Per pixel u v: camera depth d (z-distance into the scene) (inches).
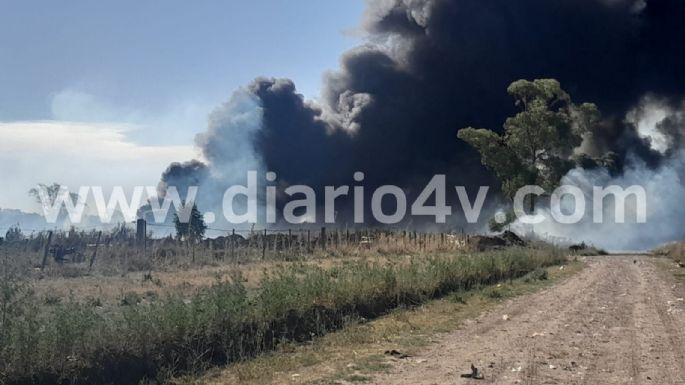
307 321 613.3
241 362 488.7
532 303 813.9
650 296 868.6
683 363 468.1
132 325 465.1
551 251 1560.0
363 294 722.8
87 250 1344.7
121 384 431.2
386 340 573.0
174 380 440.8
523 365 460.8
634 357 488.4
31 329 410.3
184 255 1378.0
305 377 443.8
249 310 565.9
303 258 1371.8
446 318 694.5
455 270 972.6
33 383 400.5
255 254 1465.3
